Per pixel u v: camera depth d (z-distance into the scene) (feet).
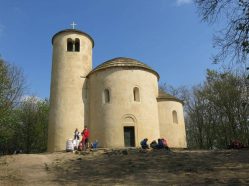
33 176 57.16
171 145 109.50
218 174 53.31
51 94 113.80
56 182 52.24
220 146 154.81
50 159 72.69
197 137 167.43
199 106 164.35
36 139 176.24
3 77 111.86
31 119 176.24
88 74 113.80
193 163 63.31
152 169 59.31
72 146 89.25
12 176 57.31
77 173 58.65
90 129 106.52
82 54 117.60
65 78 112.68
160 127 110.63
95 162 67.77
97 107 105.70
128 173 57.00
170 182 49.37
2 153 176.24
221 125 152.87
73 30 119.03
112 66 106.32
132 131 101.76
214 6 47.37
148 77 108.78
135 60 113.39
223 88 146.51
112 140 99.30
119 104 102.53
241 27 43.96
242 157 67.21
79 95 111.65
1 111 110.22
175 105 115.03
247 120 139.95
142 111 103.24
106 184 49.70
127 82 104.78
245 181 47.52
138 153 76.23
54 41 120.57
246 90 137.80
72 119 108.06
